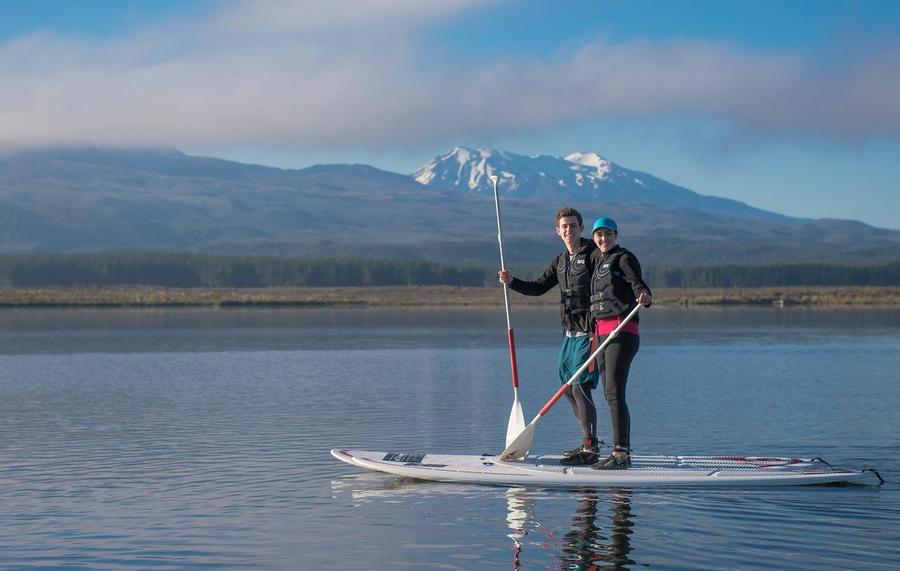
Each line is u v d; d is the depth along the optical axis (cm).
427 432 1933
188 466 1591
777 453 1672
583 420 1515
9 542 1142
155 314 8156
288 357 3741
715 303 10950
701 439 1817
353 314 8106
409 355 3800
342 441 1830
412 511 1280
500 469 1468
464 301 11250
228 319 7125
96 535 1170
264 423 2056
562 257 1558
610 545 1120
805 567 1036
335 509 1294
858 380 2848
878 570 1023
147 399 2481
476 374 3056
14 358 3744
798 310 8756
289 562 1062
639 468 1463
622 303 1470
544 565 1049
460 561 1065
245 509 1298
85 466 1599
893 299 11219
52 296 12206
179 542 1138
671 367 3272
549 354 3791
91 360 3644
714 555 1080
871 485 1415
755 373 3067
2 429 1997
